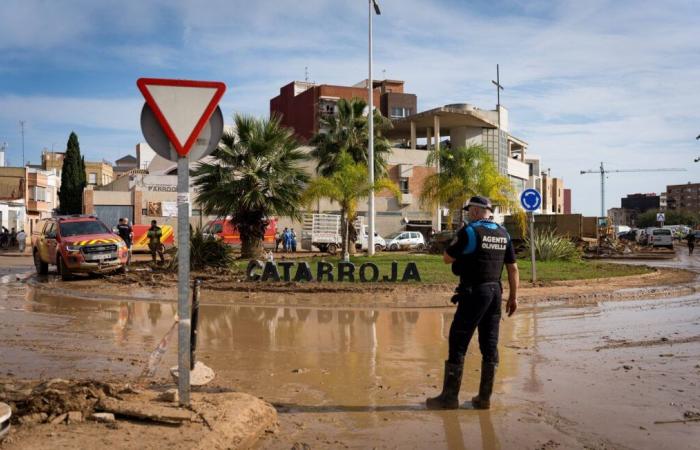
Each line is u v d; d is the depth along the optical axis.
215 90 5.16
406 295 14.46
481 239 5.71
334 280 17.34
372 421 5.29
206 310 12.20
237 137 26.23
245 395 5.48
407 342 8.90
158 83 5.11
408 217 56.16
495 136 65.25
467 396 6.08
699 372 7.04
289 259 28.47
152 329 9.92
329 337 9.28
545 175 99.56
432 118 60.62
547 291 15.70
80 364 7.27
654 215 132.75
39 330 9.78
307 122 69.06
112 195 47.41
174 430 4.57
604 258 36.94
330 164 43.66
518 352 8.20
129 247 23.06
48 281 18.55
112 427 4.63
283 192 25.81
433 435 4.94
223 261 20.62
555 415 5.45
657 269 24.06
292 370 7.10
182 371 5.11
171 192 48.47
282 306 12.80
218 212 26.36
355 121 44.19
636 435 4.93
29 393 5.29
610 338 9.26
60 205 61.94
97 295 14.78
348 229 30.12
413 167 56.44
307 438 4.88
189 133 5.12
